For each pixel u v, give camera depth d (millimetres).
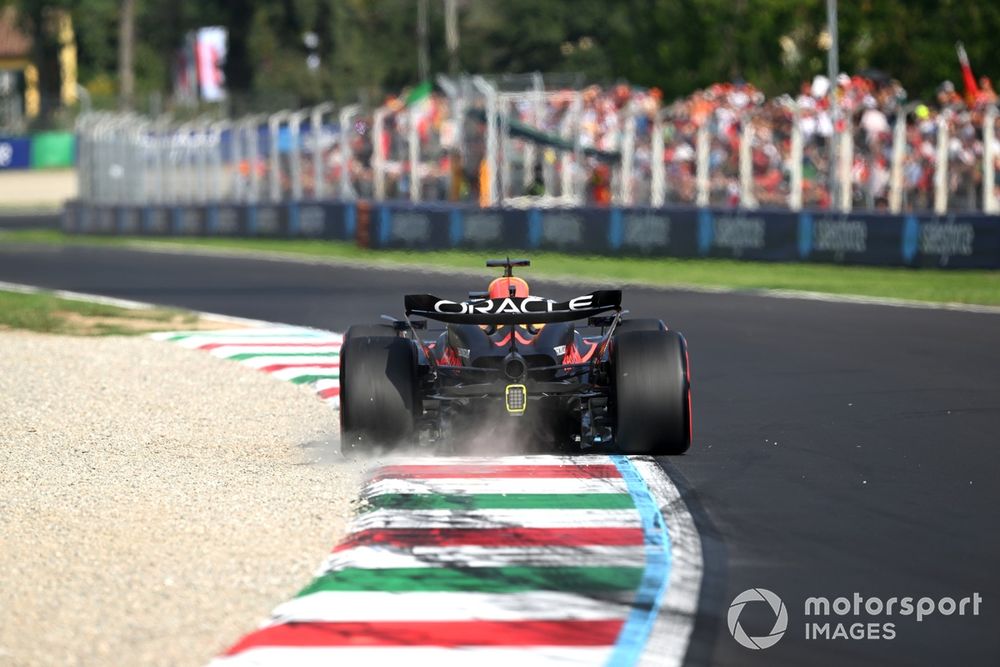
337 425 38000
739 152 106250
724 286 79000
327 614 20938
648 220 99625
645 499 28031
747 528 25891
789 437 34875
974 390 41625
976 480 29688
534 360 31922
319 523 26500
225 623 20641
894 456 32344
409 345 32312
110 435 36750
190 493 29281
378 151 125000
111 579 22875
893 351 50719
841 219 89750
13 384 45781
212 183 144250
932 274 83812
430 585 22344
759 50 137125
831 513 27000
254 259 110250
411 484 29406
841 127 98938
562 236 104812
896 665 19031
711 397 41500
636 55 154750
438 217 111125
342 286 84062
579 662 18953
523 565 23469
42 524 26703
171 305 75188
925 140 95750
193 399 42625
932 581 22594
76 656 19297
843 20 122562
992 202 88688
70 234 163125
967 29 115375
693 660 19156
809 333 56656
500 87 151750
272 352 53281
